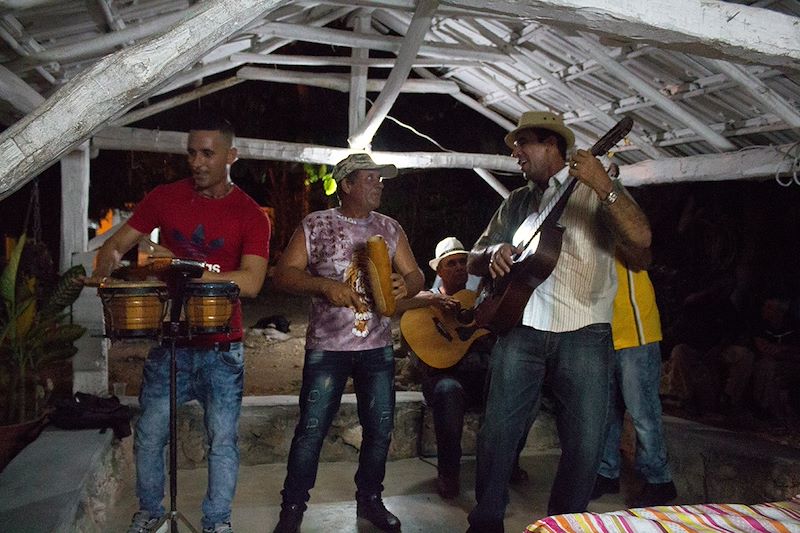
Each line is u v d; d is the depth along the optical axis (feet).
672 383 18.58
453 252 15.49
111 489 12.78
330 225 11.37
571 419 10.29
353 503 13.17
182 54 7.24
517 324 10.57
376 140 31.73
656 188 28.71
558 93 19.80
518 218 11.58
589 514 7.31
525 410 10.61
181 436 15.06
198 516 12.38
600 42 15.87
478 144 30.53
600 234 10.45
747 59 9.76
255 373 25.05
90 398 14.15
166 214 9.99
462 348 14.30
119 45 13.70
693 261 26.68
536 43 17.72
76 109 6.96
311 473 11.30
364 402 11.60
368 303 11.37
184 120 28.78
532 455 16.55
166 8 14.24
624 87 17.67
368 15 19.54
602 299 10.43
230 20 7.41
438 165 22.18
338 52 29.48
